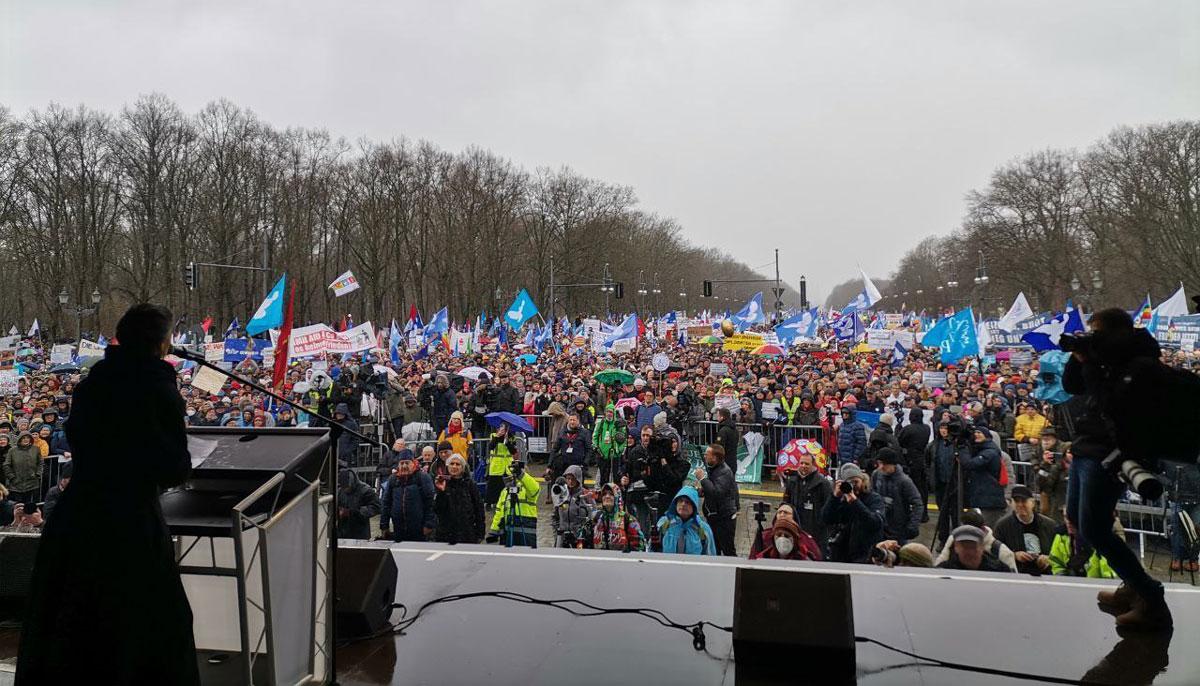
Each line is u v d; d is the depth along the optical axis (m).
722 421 13.25
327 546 3.43
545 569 5.32
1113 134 51.94
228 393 19.25
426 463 10.09
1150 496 3.20
